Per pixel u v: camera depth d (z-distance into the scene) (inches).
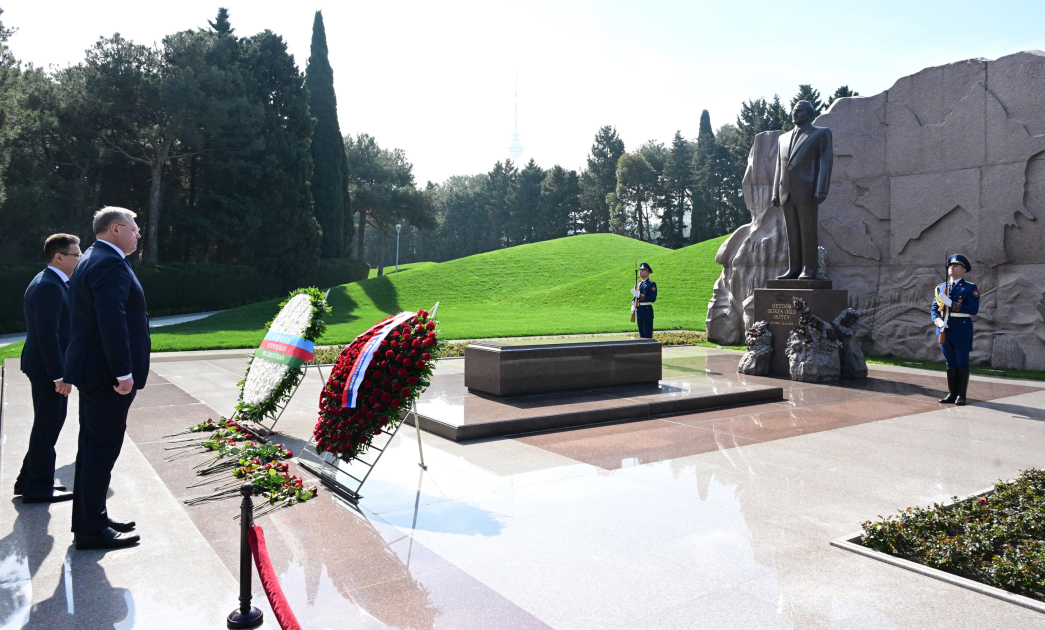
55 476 210.1
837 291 408.8
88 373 148.9
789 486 194.7
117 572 137.9
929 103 498.9
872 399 338.6
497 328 855.1
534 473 208.2
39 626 115.8
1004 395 352.2
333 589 130.0
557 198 3267.7
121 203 1387.8
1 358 572.1
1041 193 439.8
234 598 126.6
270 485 191.5
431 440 251.4
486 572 137.6
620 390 331.3
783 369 411.2
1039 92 440.1
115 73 1203.9
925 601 124.3
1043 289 440.8
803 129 410.6
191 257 1475.1
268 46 1460.4
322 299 270.7
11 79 1113.4
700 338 701.9
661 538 155.5
